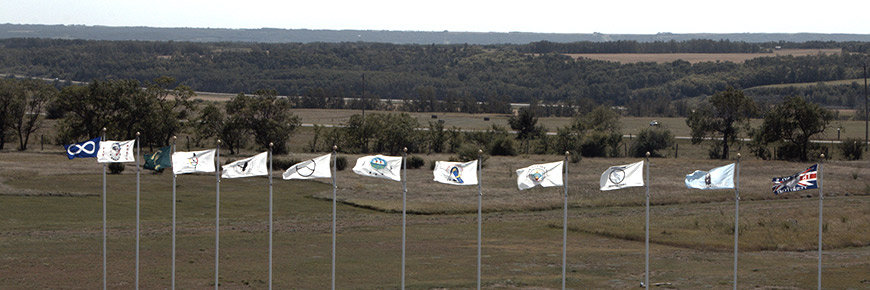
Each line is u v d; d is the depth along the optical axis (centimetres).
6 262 4612
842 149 12519
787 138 12400
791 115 12400
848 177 9581
